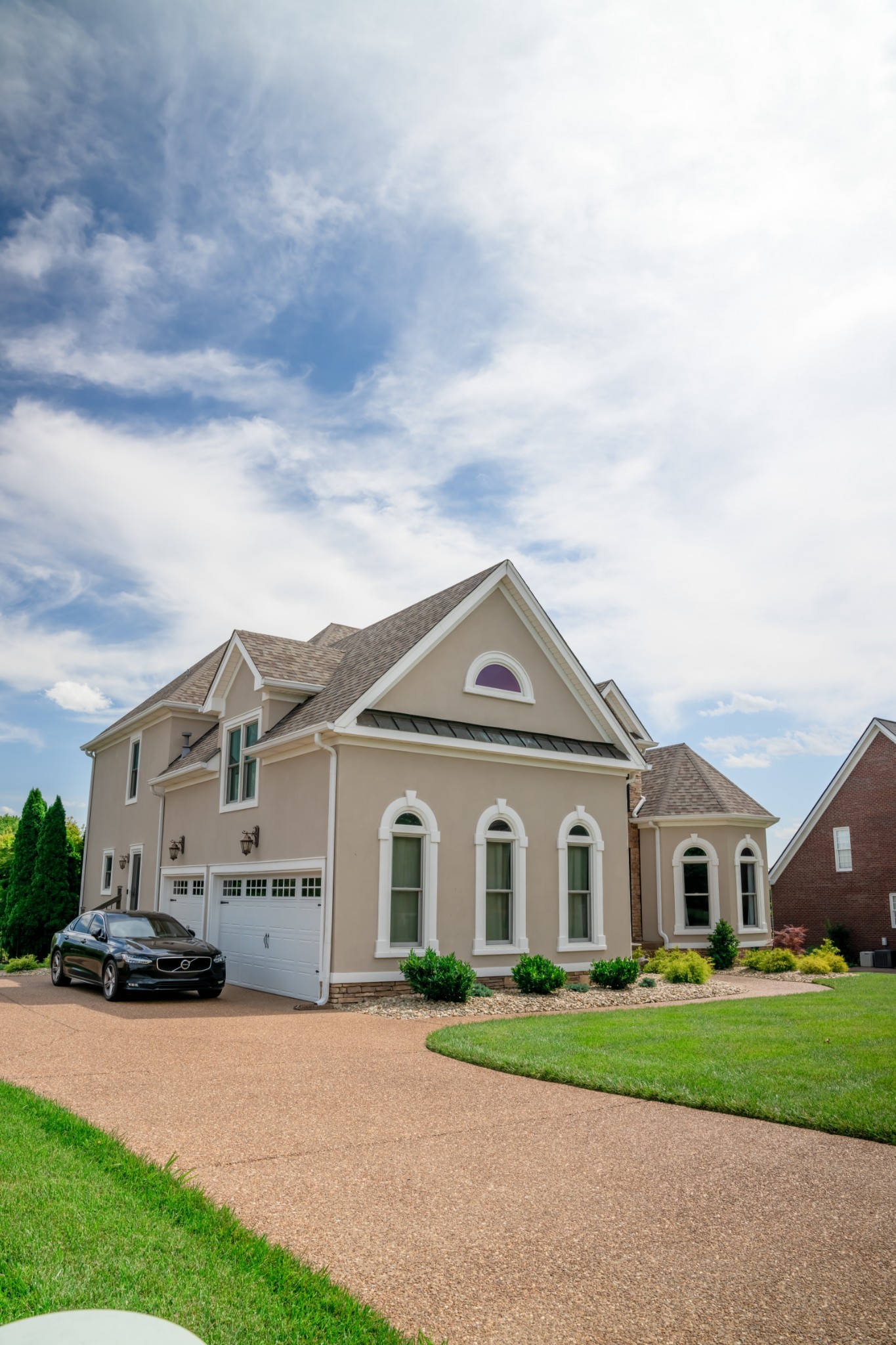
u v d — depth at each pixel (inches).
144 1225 182.5
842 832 1302.9
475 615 748.6
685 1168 237.1
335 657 825.5
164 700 990.4
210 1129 270.4
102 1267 160.6
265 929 718.5
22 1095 299.4
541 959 652.7
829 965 923.4
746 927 1040.2
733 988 717.9
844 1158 247.1
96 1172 218.1
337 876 614.2
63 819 1314.0
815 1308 157.2
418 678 696.4
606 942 764.6
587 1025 476.1
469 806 693.9
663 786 1095.0
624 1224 195.9
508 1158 244.5
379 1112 297.0
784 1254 180.7
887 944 1228.5
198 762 842.2
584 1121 287.0
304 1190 216.1
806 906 1330.0
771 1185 223.6
